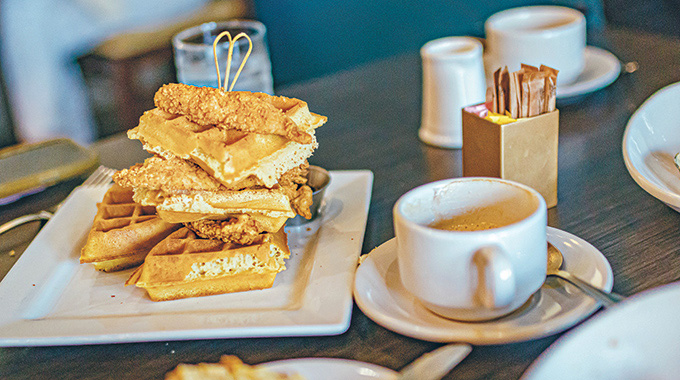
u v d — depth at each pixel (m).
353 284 0.96
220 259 0.98
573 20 1.29
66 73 2.67
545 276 0.90
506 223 0.94
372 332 0.93
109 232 1.04
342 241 1.04
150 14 2.70
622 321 0.82
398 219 0.90
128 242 1.04
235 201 1.00
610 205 1.05
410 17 2.98
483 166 1.06
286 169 1.01
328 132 1.32
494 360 0.89
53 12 2.54
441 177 1.16
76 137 2.77
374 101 1.40
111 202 1.12
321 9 3.02
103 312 0.99
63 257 1.08
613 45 1.45
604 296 0.88
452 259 0.88
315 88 1.49
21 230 1.15
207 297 0.99
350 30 3.08
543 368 0.80
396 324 0.89
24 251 1.10
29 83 2.59
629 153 1.01
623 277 0.95
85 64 2.69
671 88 1.08
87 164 1.25
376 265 0.98
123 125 2.75
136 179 0.99
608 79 1.27
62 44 2.60
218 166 0.97
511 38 1.25
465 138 1.07
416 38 3.01
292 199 1.06
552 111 1.03
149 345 0.94
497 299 0.86
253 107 0.99
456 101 1.21
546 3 2.34
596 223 1.03
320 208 1.10
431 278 0.89
